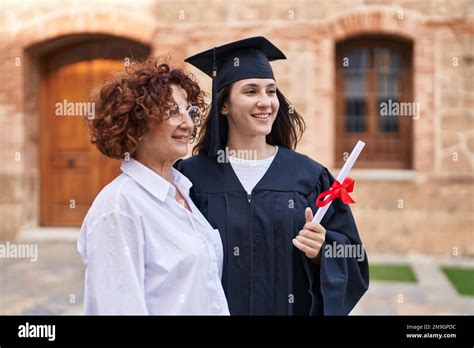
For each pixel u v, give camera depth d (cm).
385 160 760
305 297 223
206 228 193
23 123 795
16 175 795
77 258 693
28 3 780
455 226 722
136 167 183
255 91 226
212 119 226
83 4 768
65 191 829
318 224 209
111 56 805
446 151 723
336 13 729
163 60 201
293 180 228
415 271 643
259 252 218
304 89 738
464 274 627
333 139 754
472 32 712
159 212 179
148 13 760
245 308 215
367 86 758
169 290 175
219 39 748
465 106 719
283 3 736
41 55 818
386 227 732
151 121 179
